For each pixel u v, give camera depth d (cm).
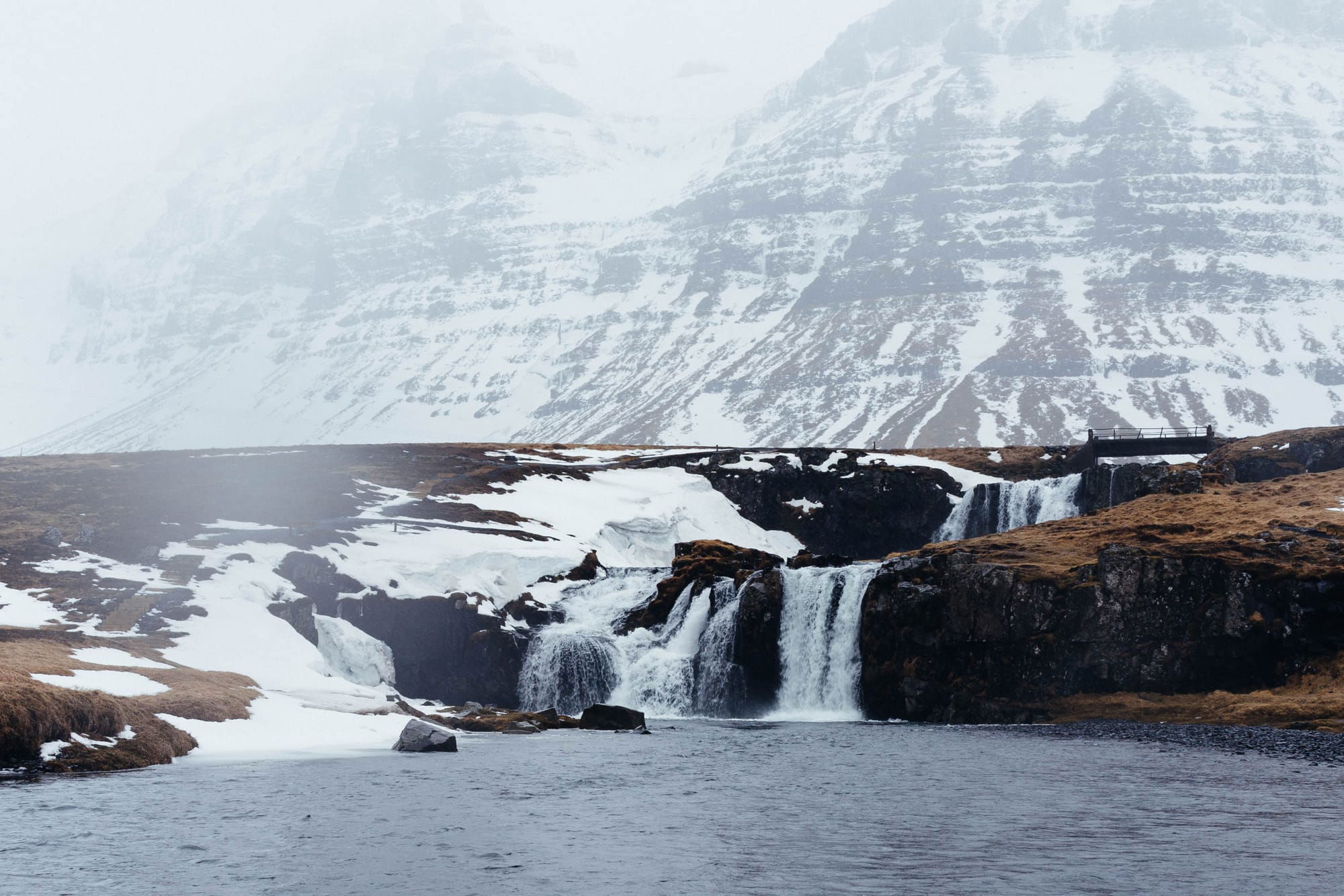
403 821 3931
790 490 15575
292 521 10825
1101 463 15325
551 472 14775
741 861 3344
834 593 9244
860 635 8831
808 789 4675
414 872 3206
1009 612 7912
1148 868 3222
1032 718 7650
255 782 4703
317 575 9400
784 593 9525
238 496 11681
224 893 2988
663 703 9588
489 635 9462
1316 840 3591
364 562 9894
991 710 7838
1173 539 8275
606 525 12950
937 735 6975
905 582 8512
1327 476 9644
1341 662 7106
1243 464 12125
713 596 9975
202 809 4081
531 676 9500
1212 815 4000
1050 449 16288
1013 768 5259
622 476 15150
